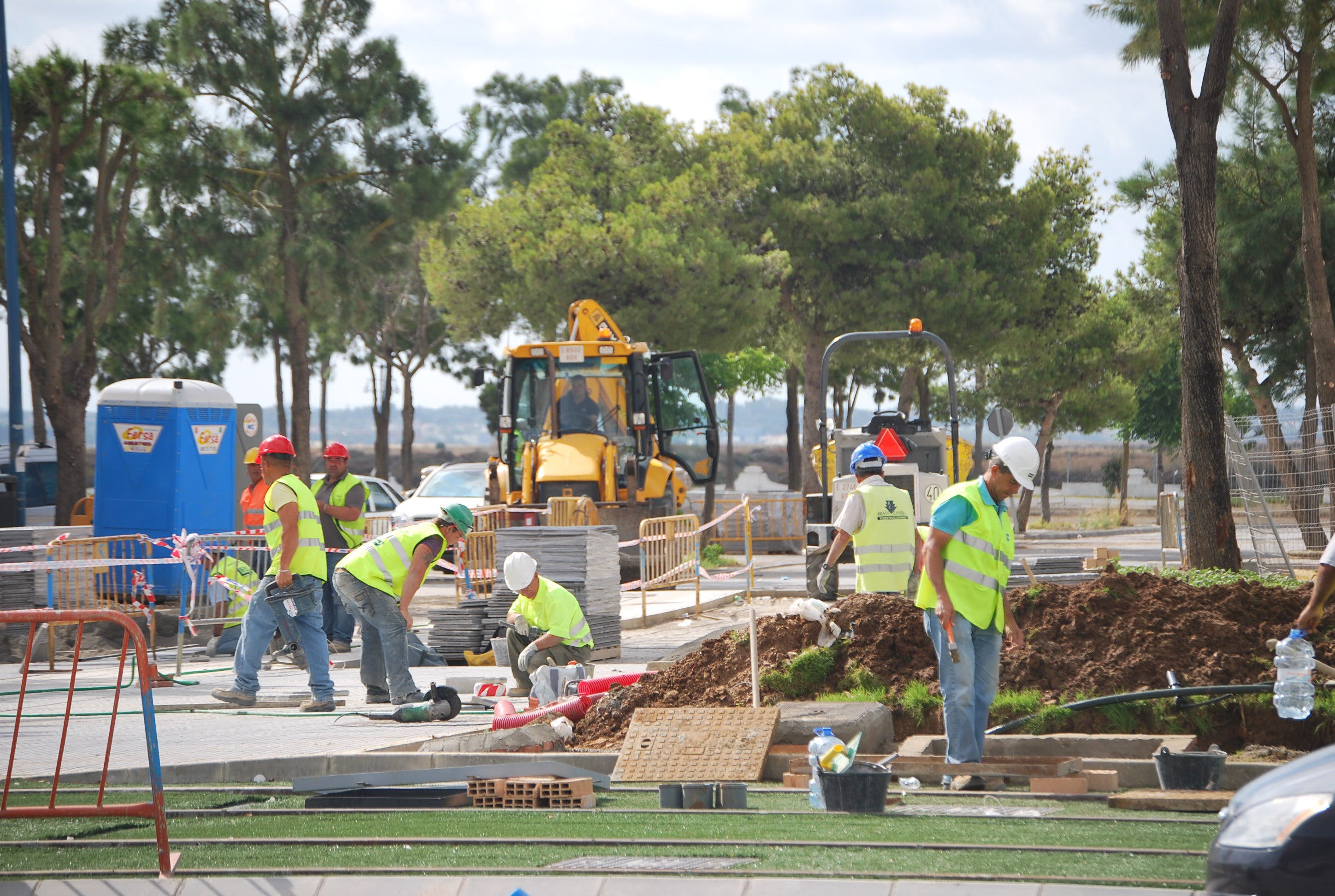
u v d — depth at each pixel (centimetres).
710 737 1702
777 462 19062
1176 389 11506
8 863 1233
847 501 2347
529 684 2466
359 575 2308
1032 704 1831
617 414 4631
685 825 1334
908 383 8981
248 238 6612
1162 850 1141
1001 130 8100
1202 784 1448
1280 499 3981
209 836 1327
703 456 4966
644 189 7288
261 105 6469
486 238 7281
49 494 6406
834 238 7612
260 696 2514
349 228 6681
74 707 2430
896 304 7650
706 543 6706
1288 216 6069
